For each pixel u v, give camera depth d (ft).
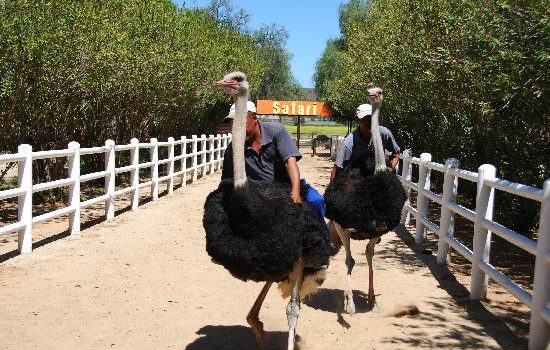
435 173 53.42
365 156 20.76
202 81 76.64
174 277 25.07
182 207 44.96
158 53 58.70
